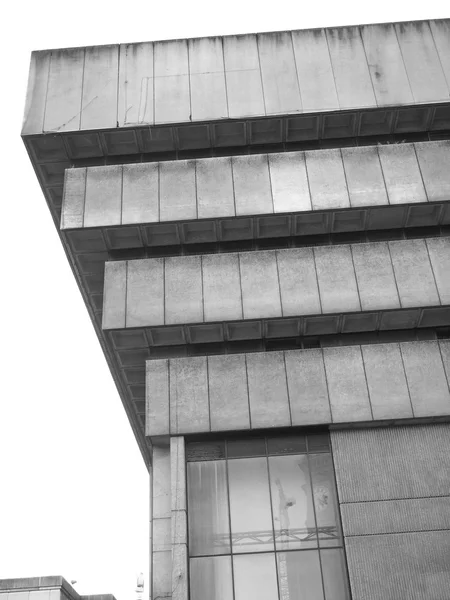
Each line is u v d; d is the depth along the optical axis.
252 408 24.45
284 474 24.20
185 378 25.11
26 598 29.88
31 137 28.44
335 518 23.44
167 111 28.58
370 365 25.00
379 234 28.03
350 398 24.44
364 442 24.20
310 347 26.73
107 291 26.42
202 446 24.70
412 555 22.23
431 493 23.19
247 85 29.03
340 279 26.28
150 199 27.38
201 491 24.02
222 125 28.66
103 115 28.61
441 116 29.02
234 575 22.69
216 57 29.78
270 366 25.16
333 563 22.73
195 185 27.61
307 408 24.36
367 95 28.52
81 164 29.45
